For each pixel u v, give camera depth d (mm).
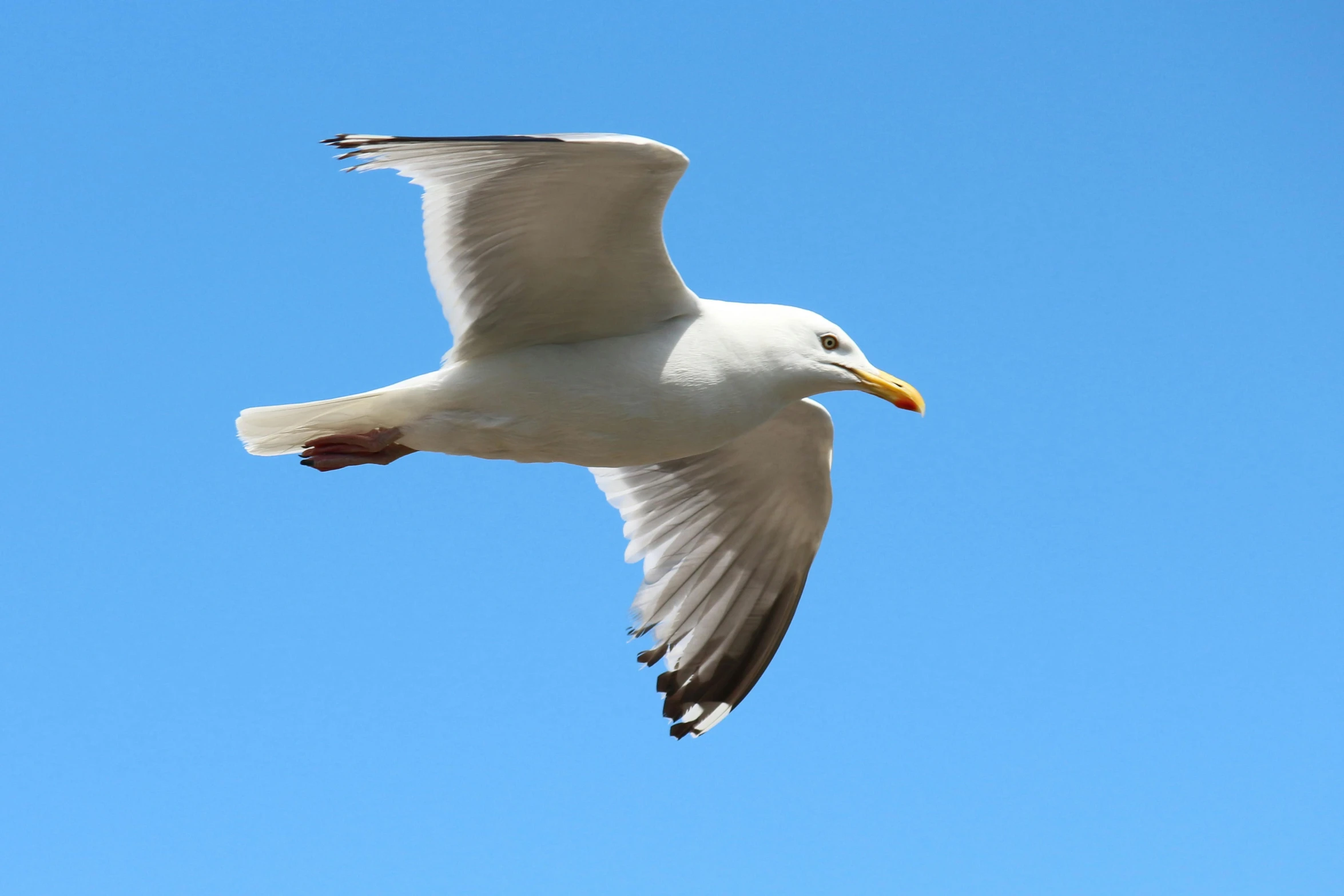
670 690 12641
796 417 11547
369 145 8727
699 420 10016
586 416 9883
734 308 10336
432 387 9844
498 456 10164
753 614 12836
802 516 12430
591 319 9914
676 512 12570
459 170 9055
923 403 10430
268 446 10180
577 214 9195
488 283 9711
